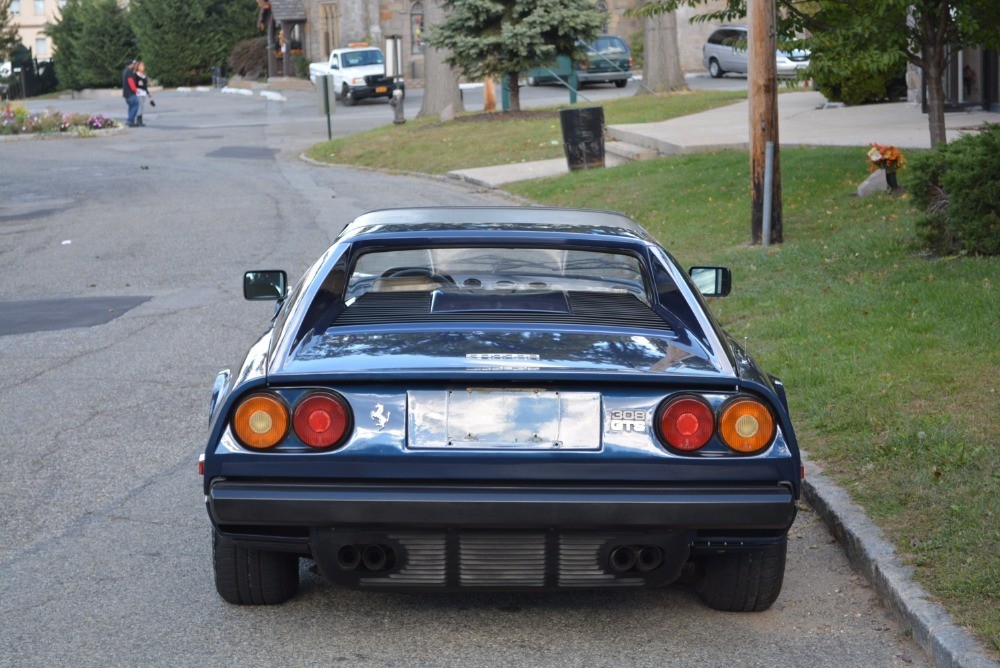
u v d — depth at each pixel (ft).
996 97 69.31
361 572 12.71
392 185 72.33
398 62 141.79
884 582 14.39
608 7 170.19
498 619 14.23
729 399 12.30
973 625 12.78
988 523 15.29
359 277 15.16
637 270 15.17
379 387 12.30
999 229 30.73
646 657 13.15
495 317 13.85
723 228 43.42
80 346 31.32
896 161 43.32
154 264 45.73
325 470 12.17
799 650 13.30
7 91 214.07
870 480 17.51
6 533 17.35
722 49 142.92
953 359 22.68
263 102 161.48
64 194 71.67
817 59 42.01
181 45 213.87
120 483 19.83
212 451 12.35
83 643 13.48
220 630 13.85
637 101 101.45
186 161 91.50
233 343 31.35
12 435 22.84
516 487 12.17
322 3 189.26
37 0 314.35
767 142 38.68
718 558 13.94
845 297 29.09
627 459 12.18
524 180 67.41
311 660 13.05
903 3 39.01
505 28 87.56
